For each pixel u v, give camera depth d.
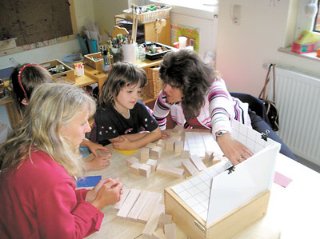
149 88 2.66
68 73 2.40
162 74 1.45
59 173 0.90
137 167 1.31
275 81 2.38
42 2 3.45
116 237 1.04
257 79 2.59
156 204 1.15
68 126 0.94
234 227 1.02
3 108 2.57
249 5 2.41
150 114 1.75
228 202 0.95
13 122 2.38
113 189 1.16
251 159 0.91
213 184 0.84
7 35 3.35
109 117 1.67
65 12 3.68
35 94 0.96
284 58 2.35
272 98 2.44
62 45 3.81
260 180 1.02
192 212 0.98
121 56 2.49
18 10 3.32
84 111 0.96
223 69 2.84
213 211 0.92
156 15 2.96
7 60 3.45
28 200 0.87
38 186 0.86
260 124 1.84
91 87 2.55
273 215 1.11
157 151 1.41
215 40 2.86
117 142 1.52
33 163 0.88
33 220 0.90
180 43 2.93
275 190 1.21
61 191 0.88
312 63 2.20
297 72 2.24
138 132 1.73
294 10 2.22
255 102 2.06
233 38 2.63
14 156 0.91
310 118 2.24
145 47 2.72
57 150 0.93
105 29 3.92
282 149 1.68
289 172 1.30
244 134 1.13
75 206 1.04
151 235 1.03
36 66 1.90
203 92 1.46
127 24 2.85
